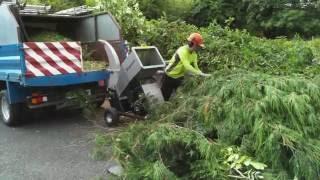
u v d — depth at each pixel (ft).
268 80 14.26
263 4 52.11
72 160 18.38
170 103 17.72
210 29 29.07
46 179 16.39
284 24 50.78
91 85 25.55
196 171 12.90
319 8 49.73
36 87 23.61
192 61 21.68
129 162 13.48
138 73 21.26
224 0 56.03
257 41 26.40
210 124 14.23
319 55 23.73
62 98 24.53
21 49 21.97
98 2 30.91
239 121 13.21
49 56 22.93
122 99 23.17
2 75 24.44
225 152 13.12
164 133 13.23
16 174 16.96
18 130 23.72
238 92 13.83
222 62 24.62
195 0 56.49
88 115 25.66
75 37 30.07
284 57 22.85
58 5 41.39
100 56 26.61
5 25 23.26
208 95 15.26
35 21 28.50
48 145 20.65
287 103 12.96
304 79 14.79
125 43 25.76
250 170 12.27
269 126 12.41
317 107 13.80
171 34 29.48
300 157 11.71
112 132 15.67
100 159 14.78
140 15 32.58
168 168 13.01
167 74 21.74
